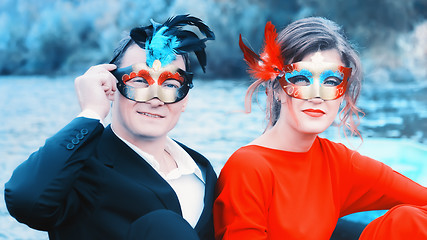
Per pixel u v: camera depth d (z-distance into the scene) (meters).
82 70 32.66
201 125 9.95
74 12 34.41
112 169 1.48
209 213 1.62
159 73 1.53
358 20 24.73
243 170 1.70
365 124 9.56
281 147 1.78
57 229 1.50
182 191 1.64
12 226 3.83
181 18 1.59
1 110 13.89
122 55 1.58
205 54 1.66
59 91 20.39
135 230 1.42
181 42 1.58
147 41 1.54
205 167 1.74
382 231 1.67
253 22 27.19
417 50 24.62
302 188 1.76
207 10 27.45
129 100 1.54
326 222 1.78
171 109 1.57
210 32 1.62
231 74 26.81
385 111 11.77
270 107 1.84
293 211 1.73
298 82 1.69
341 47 1.72
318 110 1.68
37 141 8.86
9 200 1.38
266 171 1.71
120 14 33.19
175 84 1.57
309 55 1.69
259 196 1.69
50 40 33.84
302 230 1.73
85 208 1.48
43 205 1.37
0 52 33.84
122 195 1.46
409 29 24.92
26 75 32.81
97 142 1.47
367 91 17.66
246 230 1.65
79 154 1.43
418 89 18.48
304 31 1.71
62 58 33.97
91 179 1.46
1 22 34.97
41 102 15.98
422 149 2.93
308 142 1.77
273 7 27.44
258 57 1.77
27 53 34.16
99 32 33.66
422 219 1.63
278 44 1.74
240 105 13.67
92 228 1.48
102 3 34.06
